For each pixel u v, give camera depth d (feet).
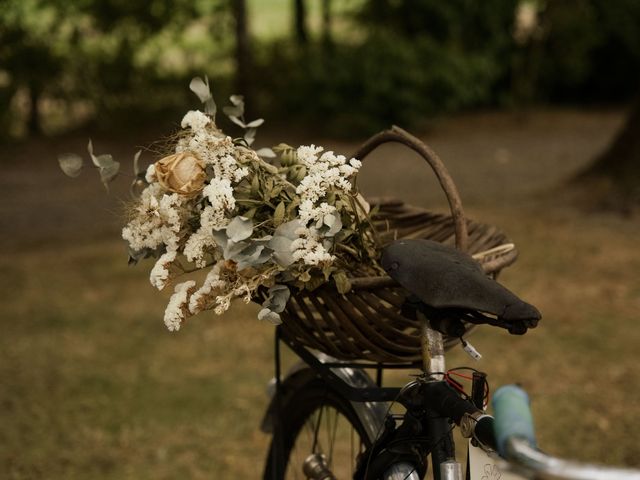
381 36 39.65
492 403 3.55
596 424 11.11
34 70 37.78
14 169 32.94
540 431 10.93
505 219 22.13
